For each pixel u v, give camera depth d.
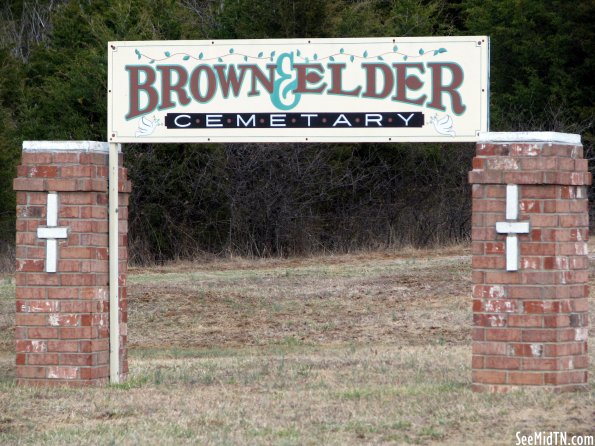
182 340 21.58
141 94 13.95
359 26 43.41
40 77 50.16
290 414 12.11
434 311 23.56
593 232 39.28
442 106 13.38
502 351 12.59
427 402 12.48
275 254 37.72
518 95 42.94
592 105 42.50
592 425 10.89
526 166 12.36
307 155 38.59
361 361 16.86
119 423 11.81
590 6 41.78
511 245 12.44
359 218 38.66
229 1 43.25
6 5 64.06
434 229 38.25
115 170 13.91
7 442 10.95
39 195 13.73
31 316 13.80
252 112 13.77
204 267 34.12
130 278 29.91
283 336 21.72
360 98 13.55
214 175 37.97
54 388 13.69
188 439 10.88
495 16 45.78
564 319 12.52
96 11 50.16
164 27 42.28
